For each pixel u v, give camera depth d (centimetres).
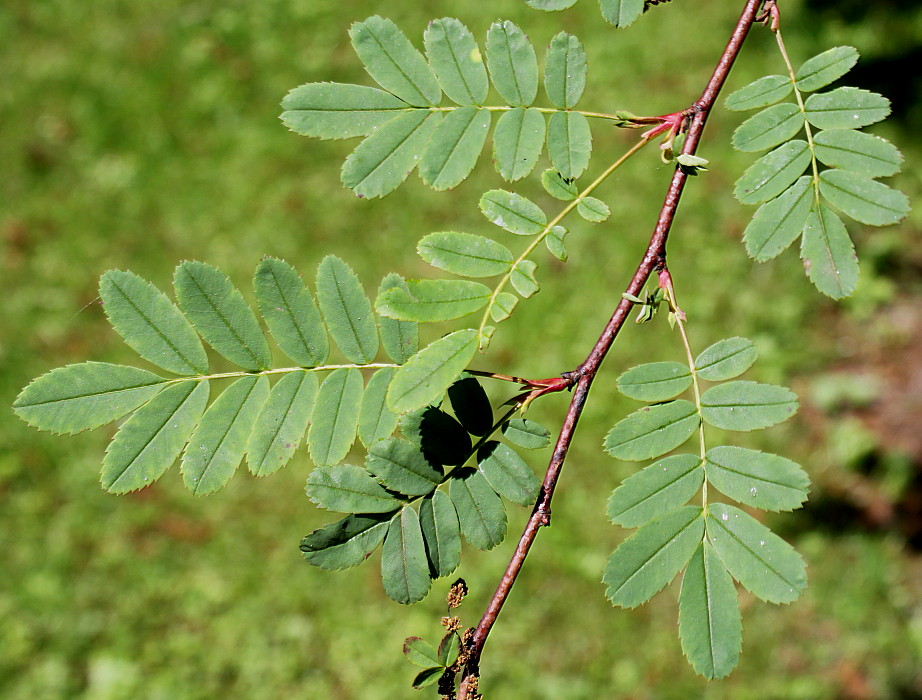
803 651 386
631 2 138
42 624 408
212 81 578
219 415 129
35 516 436
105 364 126
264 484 436
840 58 142
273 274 133
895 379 439
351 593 409
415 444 130
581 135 141
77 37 612
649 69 528
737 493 132
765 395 136
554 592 402
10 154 561
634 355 448
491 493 130
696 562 130
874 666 379
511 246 479
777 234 137
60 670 397
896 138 500
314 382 133
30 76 598
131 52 599
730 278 464
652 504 132
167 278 508
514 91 140
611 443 135
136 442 125
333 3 593
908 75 518
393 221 504
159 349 128
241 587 413
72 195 542
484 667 389
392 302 119
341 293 134
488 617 127
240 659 397
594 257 472
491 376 132
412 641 124
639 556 129
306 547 124
